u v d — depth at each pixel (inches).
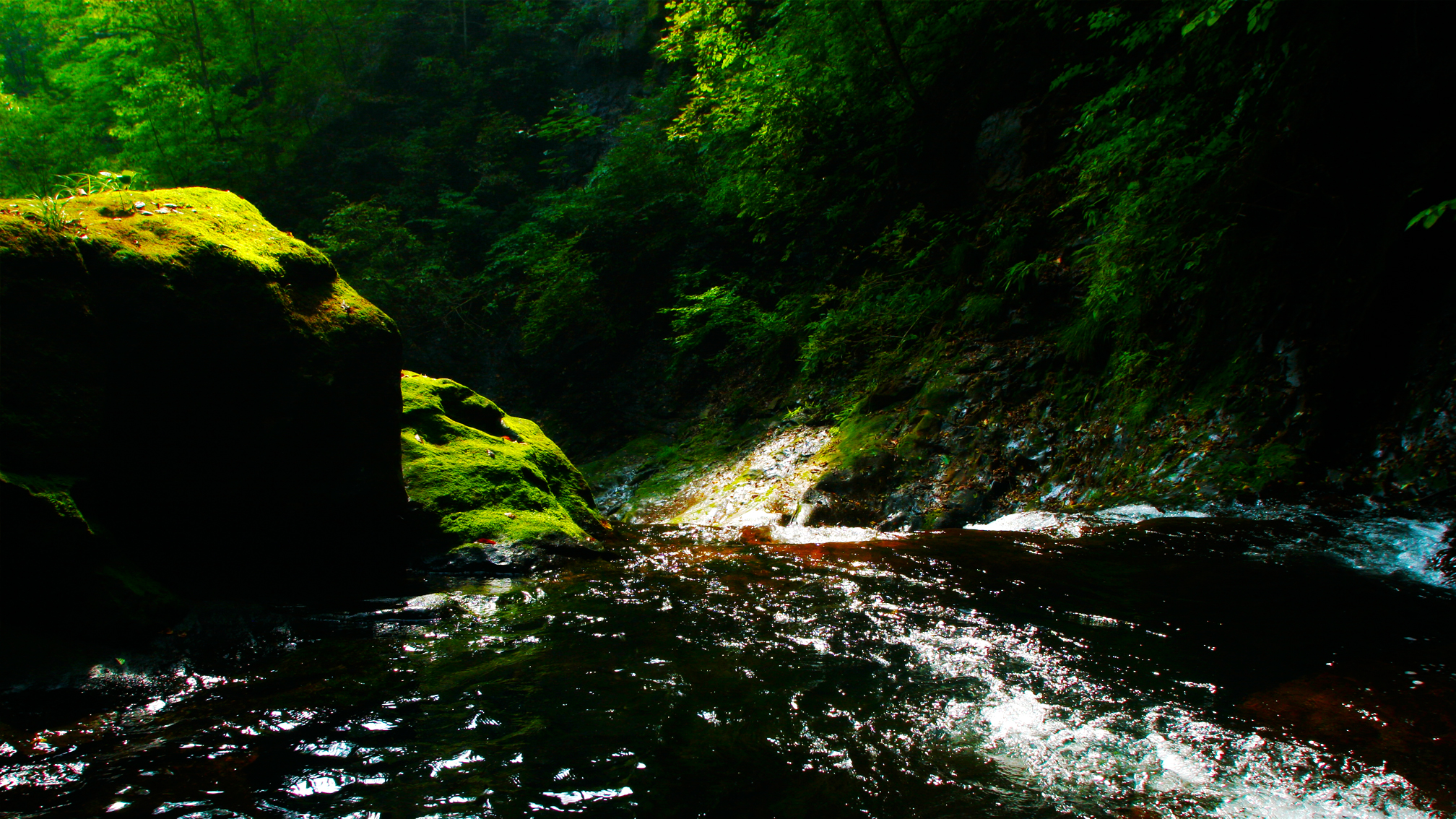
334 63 825.5
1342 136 191.8
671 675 99.2
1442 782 67.2
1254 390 193.2
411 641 113.7
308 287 150.5
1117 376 238.7
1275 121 207.2
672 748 78.9
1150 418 216.7
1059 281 291.0
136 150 698.8
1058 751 77.4
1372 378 171.2
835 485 265.6
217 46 776.3
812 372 391.2
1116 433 224.5
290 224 721.6
